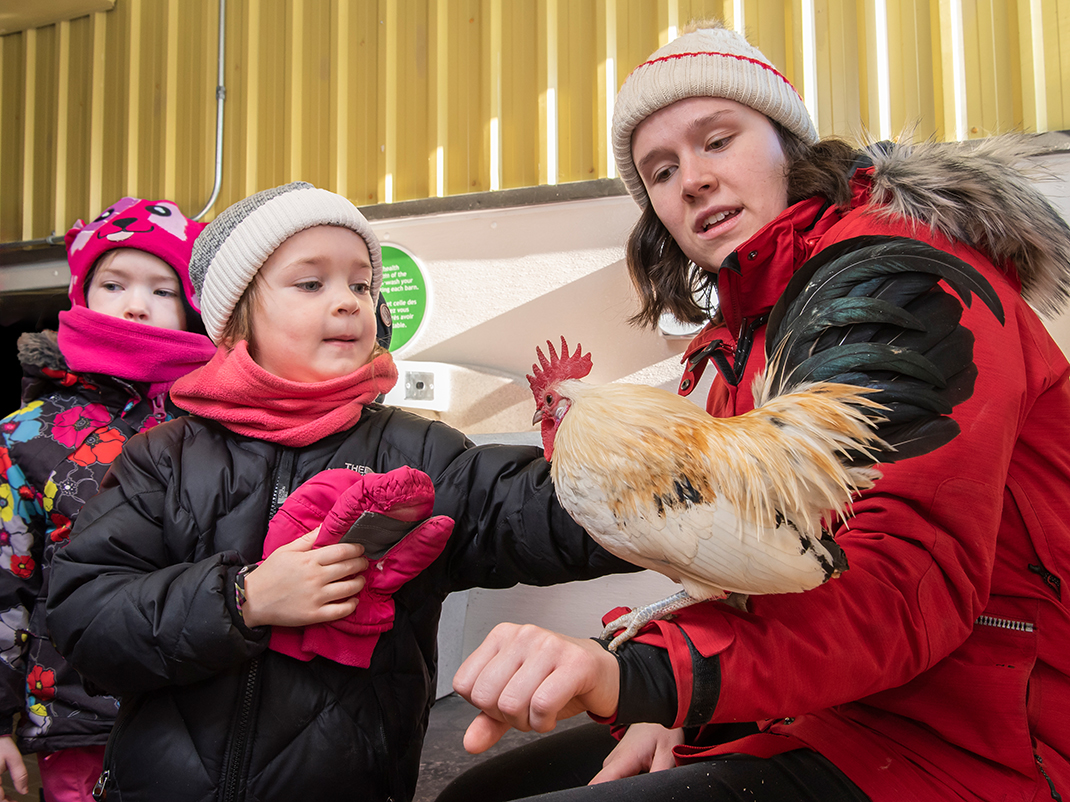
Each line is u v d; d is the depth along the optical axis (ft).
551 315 8.33
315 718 3.15
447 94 9.30
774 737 2.89
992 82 7.03
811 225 3.67
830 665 2.08
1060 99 6.79
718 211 4.08
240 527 3.41
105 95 11.43
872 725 2.79
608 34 8.36
